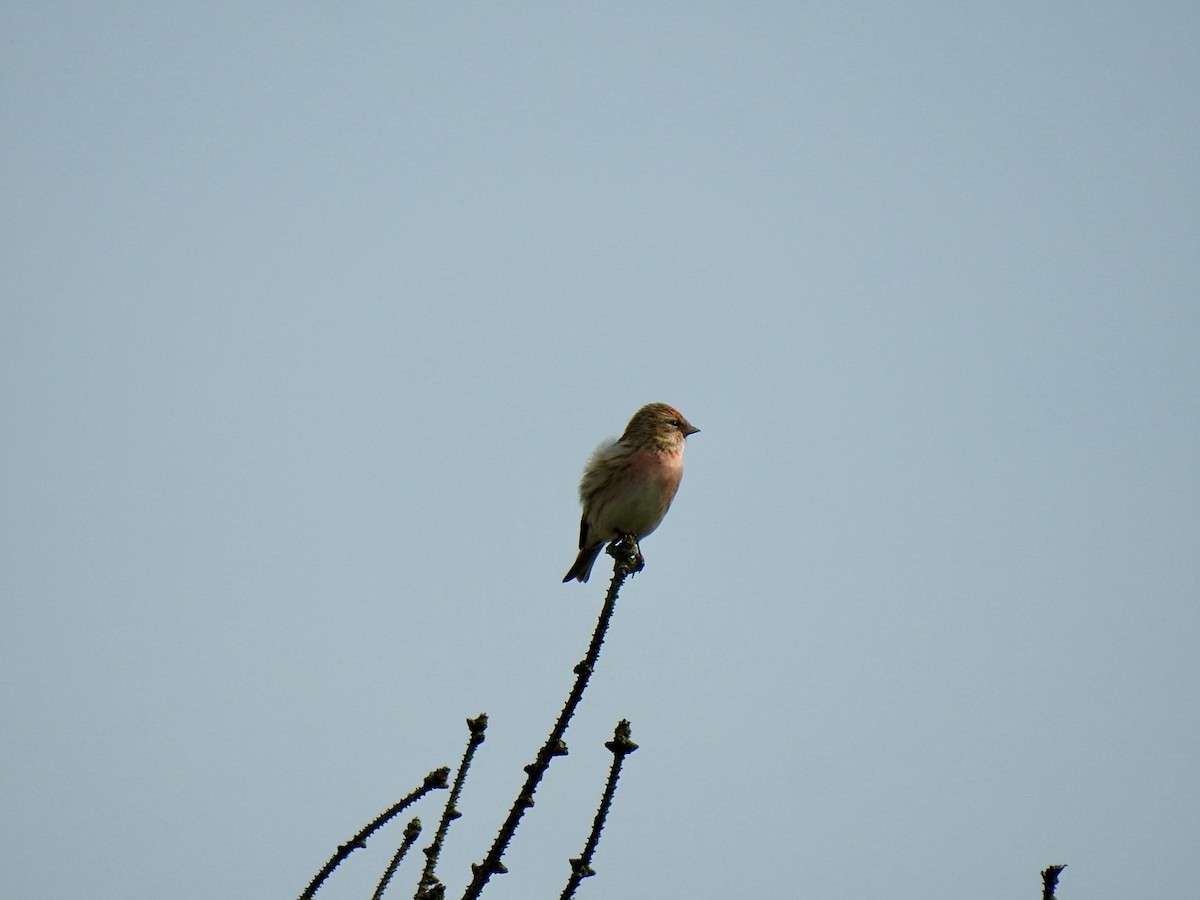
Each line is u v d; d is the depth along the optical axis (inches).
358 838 346.3
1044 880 289.1
